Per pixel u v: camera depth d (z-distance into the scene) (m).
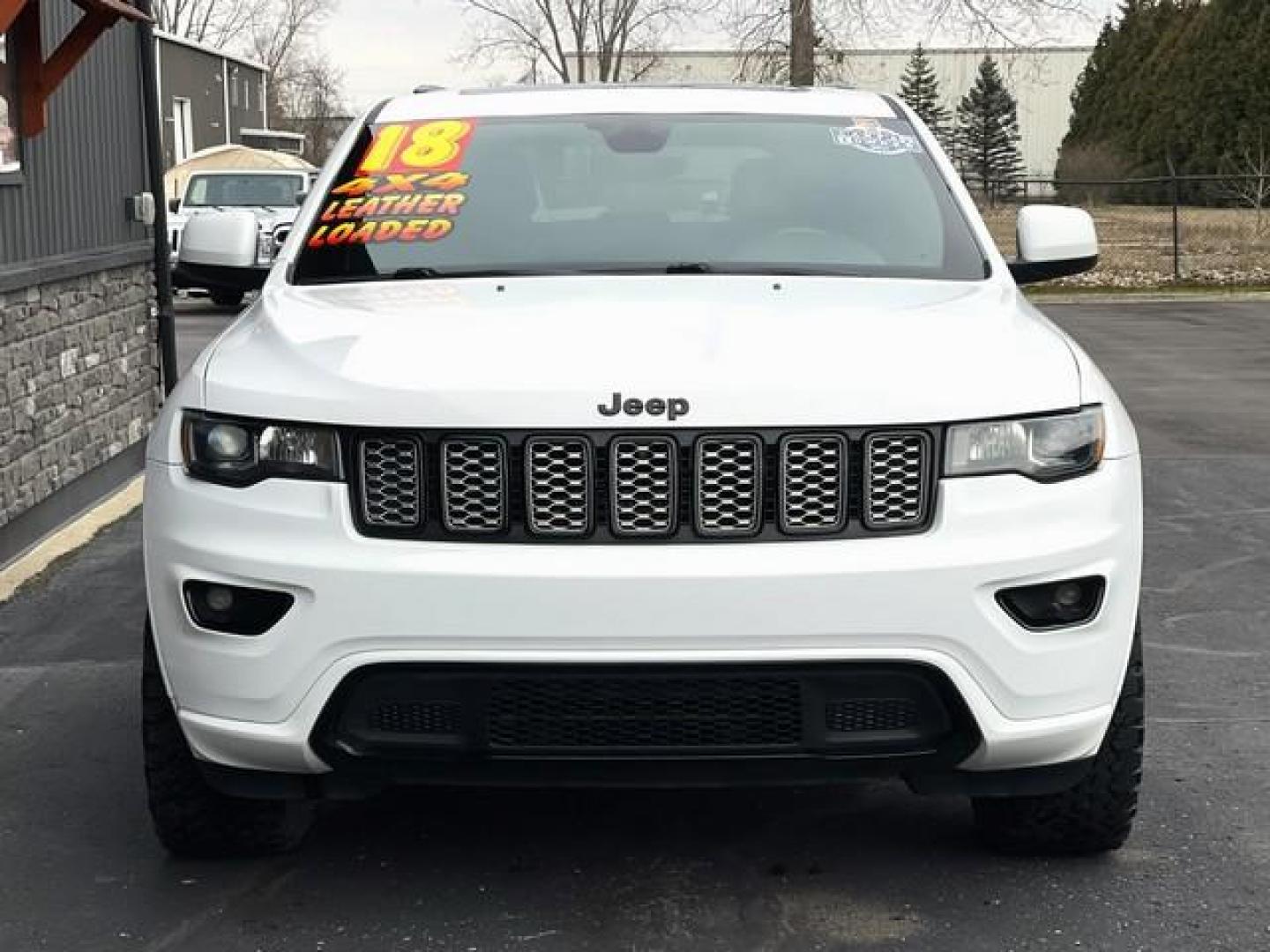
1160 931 3.72
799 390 3.46
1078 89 69.19
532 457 3.45
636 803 4.53
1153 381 13.99
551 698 3.45
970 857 4.14
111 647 6.18
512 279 4.43
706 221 4.73
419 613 3.40
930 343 3.72
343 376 3.58
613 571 3.37
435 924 3.78
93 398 9.20
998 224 33.00
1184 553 7.58
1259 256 28.34
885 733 3.49
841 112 5.32
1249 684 5.62
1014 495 3.52
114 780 4.75
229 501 3.56
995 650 3.46
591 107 5.28
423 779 3.55
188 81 46.22
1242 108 50.25
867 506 3.47
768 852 4.19
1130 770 3.86
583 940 3.69
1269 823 4.36
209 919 3.81
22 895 3.95
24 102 8.07
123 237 9.95
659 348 3.62
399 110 5.35
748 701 3.45
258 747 3.54
